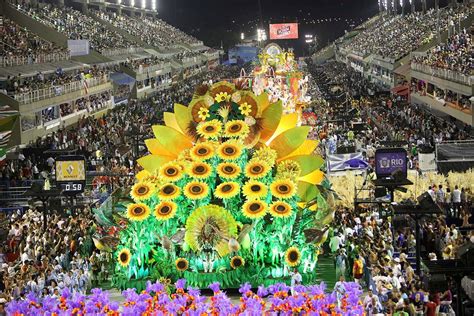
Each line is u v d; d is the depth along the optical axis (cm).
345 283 2569
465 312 2655
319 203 3225
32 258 3428
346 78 15250
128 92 11325
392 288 2788
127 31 15050
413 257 3562
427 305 2633
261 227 3072
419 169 4978
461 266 2234
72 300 2486
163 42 16588
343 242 3591
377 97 10612
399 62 11438
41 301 2634
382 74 13200
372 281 2962
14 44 8319
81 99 8700
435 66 8362
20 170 5578
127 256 3105
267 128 3303
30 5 11219
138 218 3084
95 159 6069
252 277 3045
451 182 4606
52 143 6619
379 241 3394
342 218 3953
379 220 3959
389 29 16088
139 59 13138
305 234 3114
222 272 3044
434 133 6900
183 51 17562
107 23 14575
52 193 3978
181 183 3177
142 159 3350
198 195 3089
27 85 7094
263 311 2372
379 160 4106
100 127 7894
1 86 6900
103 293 2589
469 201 4353
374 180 4003
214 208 3084
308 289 2634
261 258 3084
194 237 3069
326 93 11950
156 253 3130
